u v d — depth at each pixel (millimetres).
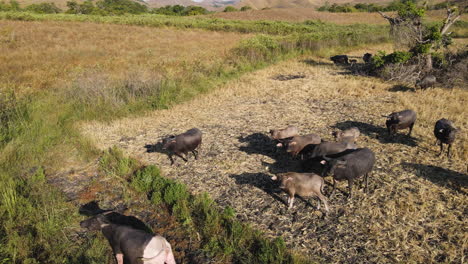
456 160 8719
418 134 10469
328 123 11945
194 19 57469
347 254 5848
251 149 10148
